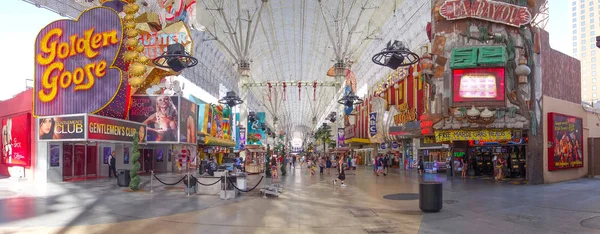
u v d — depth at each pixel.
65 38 21.41
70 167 24.31
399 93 36.56
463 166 26.28
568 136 23.69
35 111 21.16
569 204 13.27
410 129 27.44
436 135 21.62
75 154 24.83
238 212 12.38
